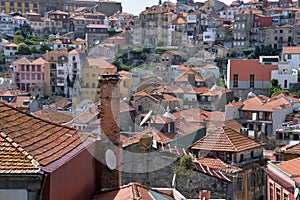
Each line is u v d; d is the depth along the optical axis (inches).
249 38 6820.9
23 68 5639.8
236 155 1702.8
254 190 1763.0
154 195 824.3
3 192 601.3
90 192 813.2
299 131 2817.4
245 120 3508.9
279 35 6737.2
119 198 774.5
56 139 748.0
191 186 1235.2
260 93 4803.2
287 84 4852.4
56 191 645.3
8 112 756.0
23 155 628.1
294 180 1402.6
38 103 3860.7
